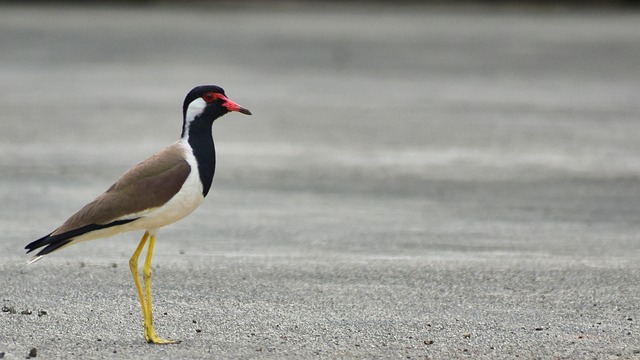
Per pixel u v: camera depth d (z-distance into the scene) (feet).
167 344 30.25
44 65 126.31
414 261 42.09
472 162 69.31
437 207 55.83
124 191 29.63
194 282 38.17
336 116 89.51
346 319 33.37
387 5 249.75
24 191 58.85
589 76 119.75
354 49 146.92
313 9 234.17
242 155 71.51
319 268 40.68
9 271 39.60
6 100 96.58
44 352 29.27
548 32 175.63
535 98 101.24
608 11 233.35
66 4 232.94
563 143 76.54
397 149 74.23
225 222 51.24
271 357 29.07
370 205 56.29
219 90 30.89
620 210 55.06
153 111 91.04
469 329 32.32
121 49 144.25
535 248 45.27
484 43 156.25
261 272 39.91
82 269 40.14
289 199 57.72
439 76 119.75
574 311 34.55
